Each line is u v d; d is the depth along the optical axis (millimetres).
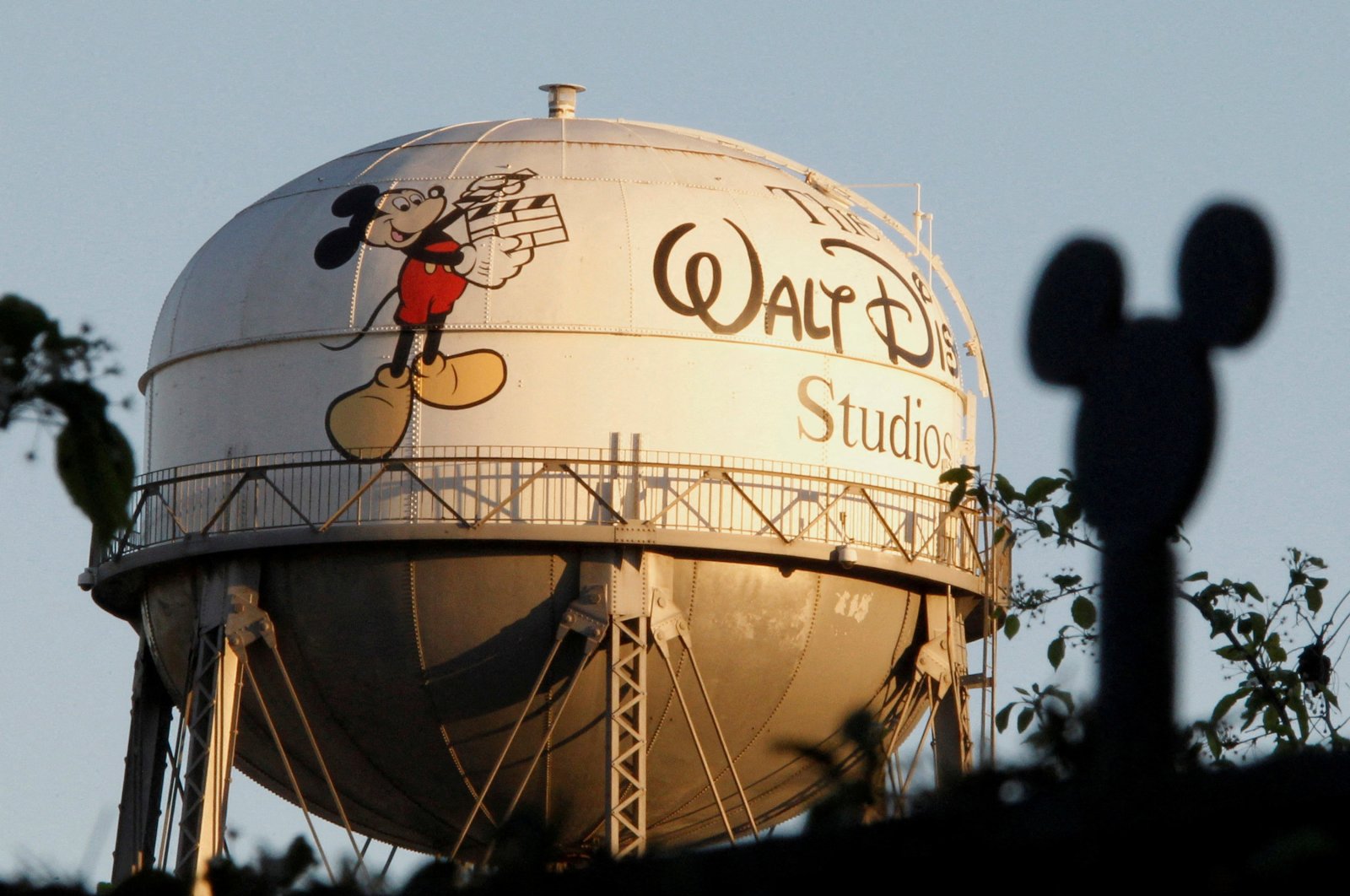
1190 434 16000
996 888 15703
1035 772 16516
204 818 55656
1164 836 15172
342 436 57000
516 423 56531
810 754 16641
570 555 56094
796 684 58250
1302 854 13898
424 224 58812
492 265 57812
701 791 59094
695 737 55969
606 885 17344
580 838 58969
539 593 56000
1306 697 31547
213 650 57688
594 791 57531
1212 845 15070
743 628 57219
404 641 56219
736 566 57094
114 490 18438
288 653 57469
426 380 56875
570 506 56062
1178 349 16141
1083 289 16734
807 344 58812
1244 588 32000
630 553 56156
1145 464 16234
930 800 16359
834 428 58688
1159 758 15992
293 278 58938
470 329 57188
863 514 58562
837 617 58438
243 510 57375
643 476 56469
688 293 58031
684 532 56000
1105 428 16484
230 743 56719
